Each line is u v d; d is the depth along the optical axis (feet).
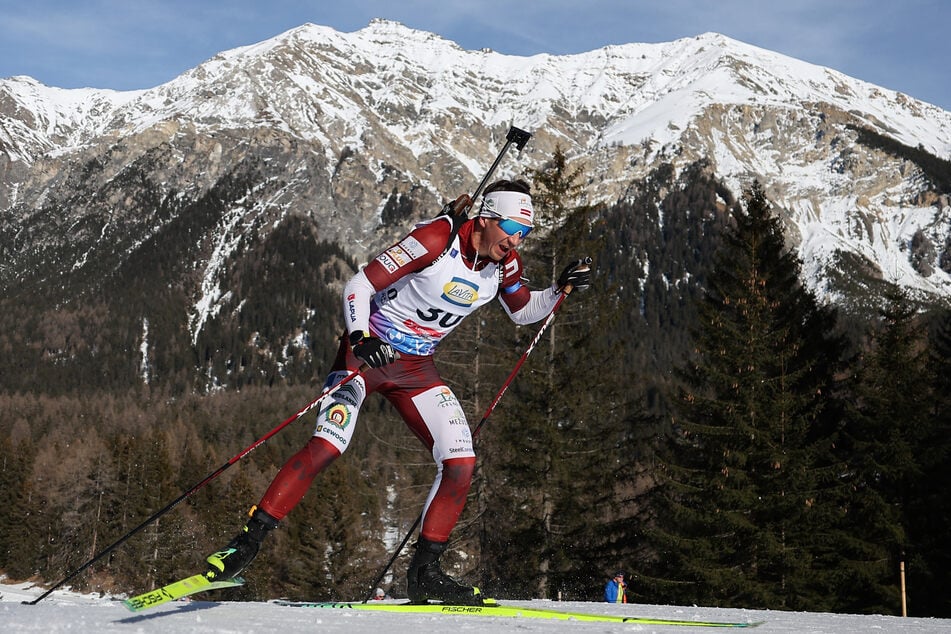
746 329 68.33
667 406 71.31
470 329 71.00
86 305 647.15
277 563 148.77
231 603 11.05
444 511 11.76
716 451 65.87
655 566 68.69
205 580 9.67
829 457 69.51
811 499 63.00
